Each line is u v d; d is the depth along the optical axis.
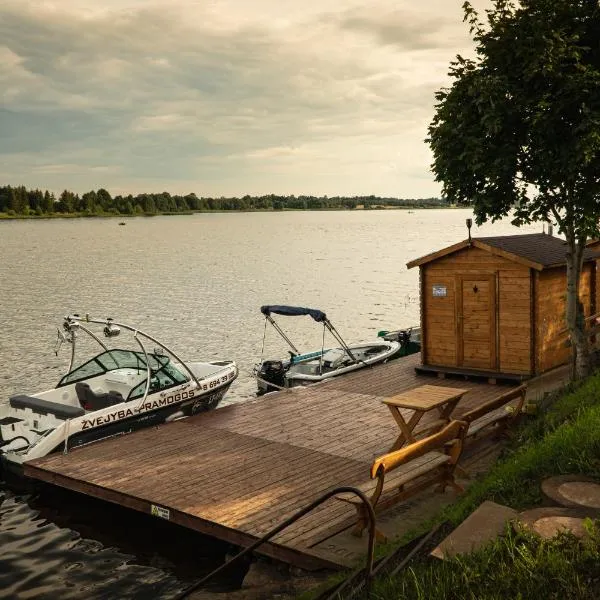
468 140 11.38
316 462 11.22
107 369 15.69
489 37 11.66
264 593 7.37
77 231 154.12
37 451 12.17
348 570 7.20
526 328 15.92
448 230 157.75
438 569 5.32
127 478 10.78
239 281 52.03
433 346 17.31
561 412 10.29
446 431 8.66
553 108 10.76
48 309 37.50
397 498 8.48
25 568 9.75
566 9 11.18
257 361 25.69
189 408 15.30
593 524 5.60
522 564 5.08
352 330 32.41
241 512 9.30
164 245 100.81
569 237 12.60
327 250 89.44
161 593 8.94
